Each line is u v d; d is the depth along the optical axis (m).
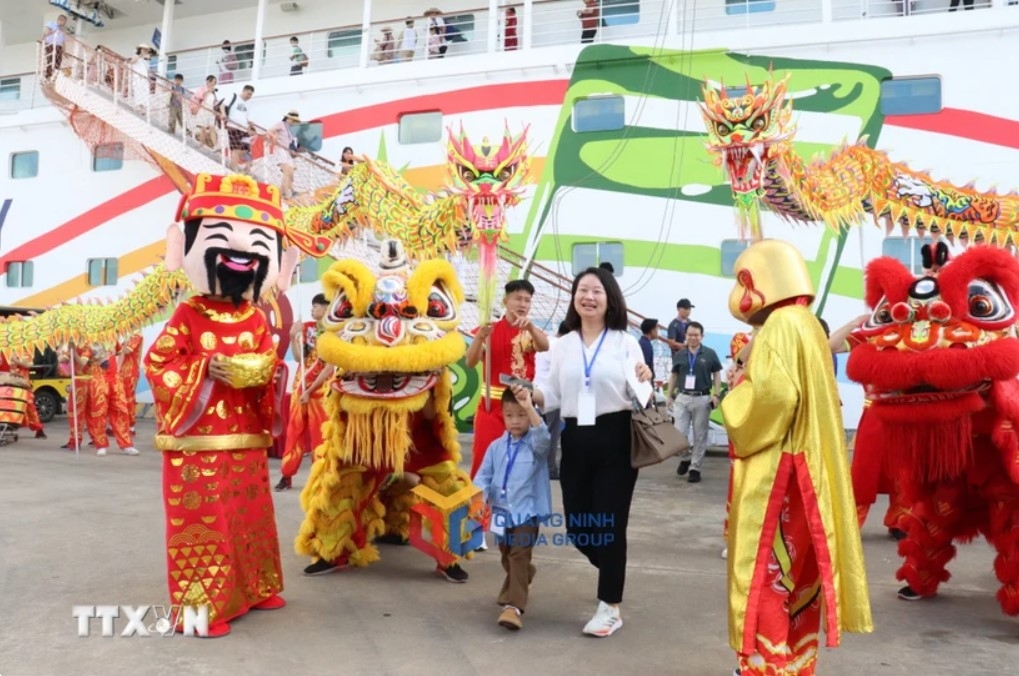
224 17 17.34
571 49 12.47
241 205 3.97
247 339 3.99
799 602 3.00
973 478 4.13
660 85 12.08
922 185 6.88
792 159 5.88
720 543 5.80
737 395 3.00
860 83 11.27
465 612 4.18
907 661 3.52
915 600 4.46
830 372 2.93
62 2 16.58
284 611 4.16
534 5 14.43
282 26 16.78
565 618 4.09
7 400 11.36
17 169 16.75
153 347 3.80
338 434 4.73
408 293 4.60
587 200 12.30
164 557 5.15
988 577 4.98
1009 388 3.93
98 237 15.86
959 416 3.83
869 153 6.88
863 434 5.55
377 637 3.77
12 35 19.20
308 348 7.98
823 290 11.29
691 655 3.56
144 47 15.21
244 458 4.02
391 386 4.56
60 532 5.85
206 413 3.86
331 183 12.81
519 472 3.90
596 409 3.77
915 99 11.17
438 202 6.73
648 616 4.11
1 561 5.03
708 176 11.78
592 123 12.41
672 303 11.82
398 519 5.57
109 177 15.84
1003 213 6.69
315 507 4.84
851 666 3.45
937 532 4.36
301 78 14.12
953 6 11.85
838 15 12.51
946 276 3.86
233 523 3.94
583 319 3.90
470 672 3.34
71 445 11.16
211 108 13.62
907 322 3.92
